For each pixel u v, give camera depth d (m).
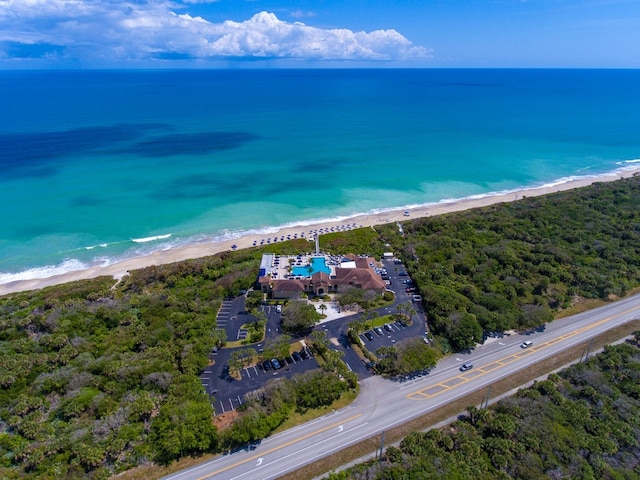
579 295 122.81
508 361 97.19
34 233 158.75
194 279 128.25
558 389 86.75
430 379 91.44
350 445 74.81
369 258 141.00
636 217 173.88
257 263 136.50
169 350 95.62
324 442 75.38
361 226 172.38
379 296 121.94
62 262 142.38
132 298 115.81
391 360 92.81
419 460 67.62
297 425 78.81
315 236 160.75
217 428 76.25
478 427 77.25
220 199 194.62
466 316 104.50
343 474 66.56
